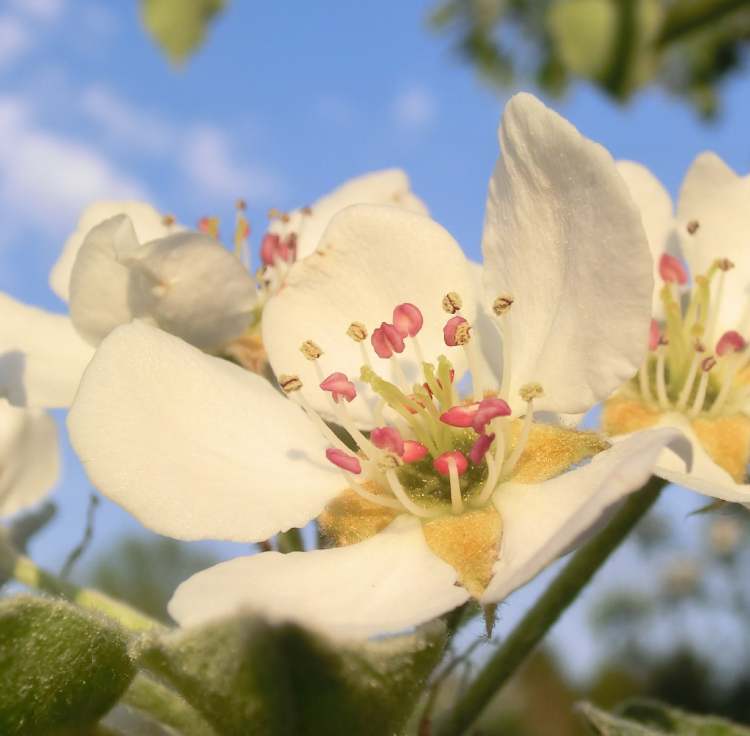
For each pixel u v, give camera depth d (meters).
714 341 0.12
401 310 0.10
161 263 0.11
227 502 0.09
